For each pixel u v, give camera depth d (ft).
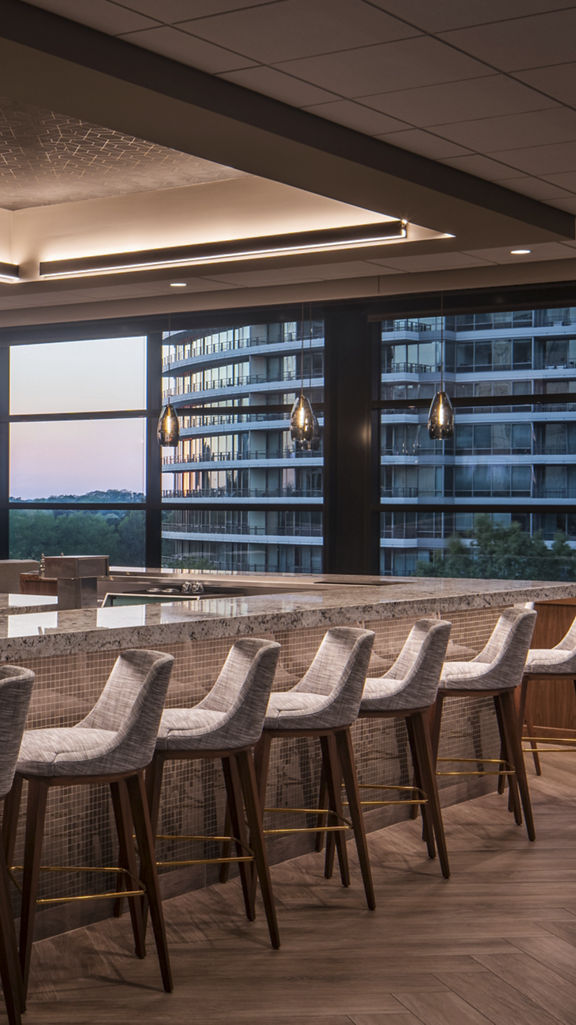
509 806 17.44
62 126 17.52
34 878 10.38
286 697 13.48
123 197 22.17
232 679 13.03
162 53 12.47
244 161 15.17
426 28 11.64
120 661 11.96
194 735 11.62
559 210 19.26
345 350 29.76
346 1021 10.16
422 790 14.37
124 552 33.22
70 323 32.12
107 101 12.85
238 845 13.14
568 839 15.93
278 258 21.12
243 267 21.39
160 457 32.55
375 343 29.66
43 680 12.07
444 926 12.53
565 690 21.49
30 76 12.06
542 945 11.94
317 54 12.40
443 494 29.22
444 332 28.84
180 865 12.76
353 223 19.90
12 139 18.22
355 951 11.81
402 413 29.48
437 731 16.12
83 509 33.58
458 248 19.94
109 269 21.84
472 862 14.88
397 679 15.62
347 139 14.97
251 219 20.90
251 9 11.22
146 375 32.50
